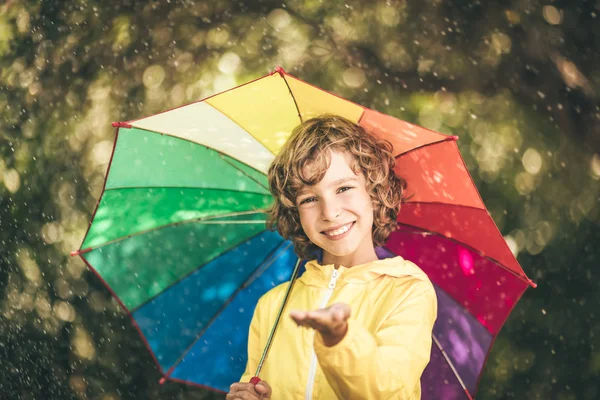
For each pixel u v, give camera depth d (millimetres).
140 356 6645
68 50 6785
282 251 2783
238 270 2766
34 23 6984
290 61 6215
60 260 6707
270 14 6352
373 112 2287
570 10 6055
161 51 6500
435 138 2266
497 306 2484
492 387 6000
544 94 5930
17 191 6770
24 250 6766
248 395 2354
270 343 2504
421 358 2271
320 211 2463
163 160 2547
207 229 2727
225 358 2770
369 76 6109
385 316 2371
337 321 1869
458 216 2467
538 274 5863
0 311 6863
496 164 5773
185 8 6578
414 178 2506
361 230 2482
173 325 2713
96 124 6555
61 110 6691
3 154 6801
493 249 2424
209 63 6305
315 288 2543
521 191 5766
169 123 2438
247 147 2572
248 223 2752
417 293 2408
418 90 6020
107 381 6672
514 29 6066
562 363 5957
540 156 5789
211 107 2400
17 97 6852
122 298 2650
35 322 6820
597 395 5910
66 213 6672
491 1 6133
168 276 2697
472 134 5824
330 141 2428
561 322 5918
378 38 6176
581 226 5809
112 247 2629
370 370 2016
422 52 6102
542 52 6000
